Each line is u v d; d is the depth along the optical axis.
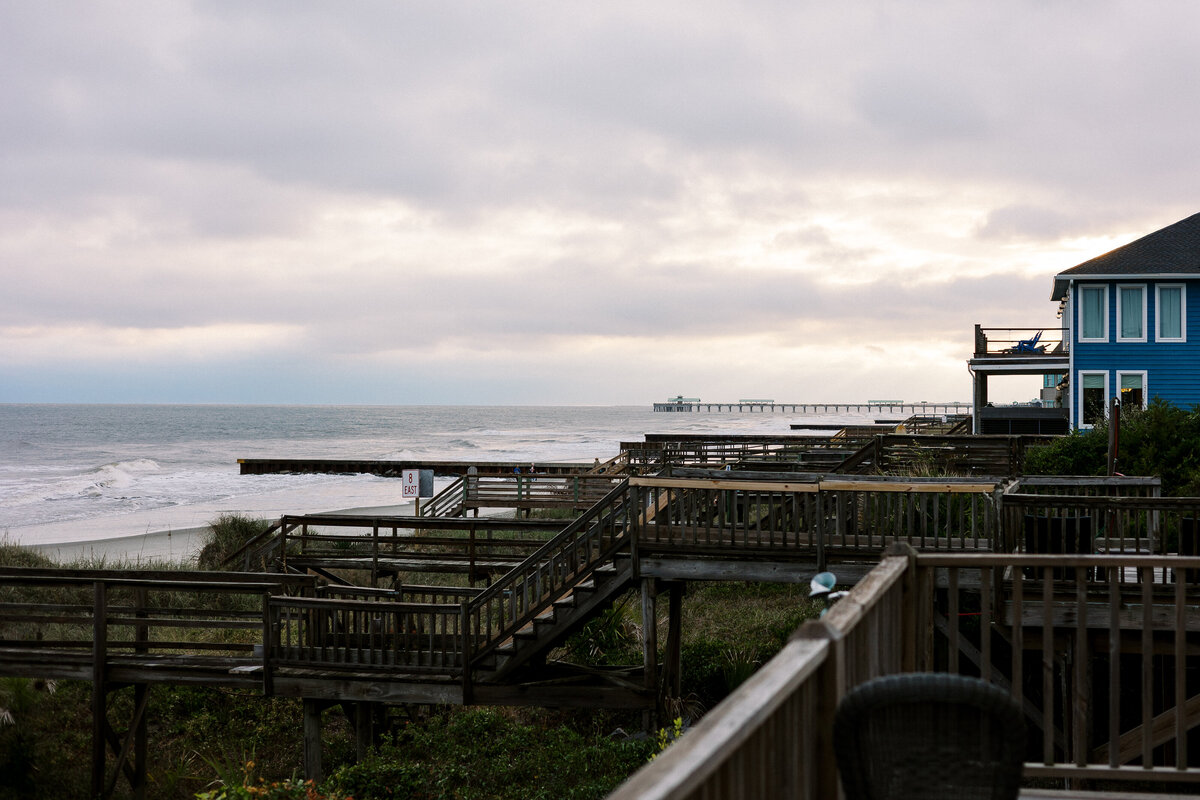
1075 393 30.83
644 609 13.88
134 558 32.66
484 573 17.58
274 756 14.92
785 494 13.51
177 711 16.22
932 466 22.20
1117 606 4.58
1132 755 10.26
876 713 2.79
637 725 15.25
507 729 12.20
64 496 59.00
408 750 13.31
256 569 18.48
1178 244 31.27
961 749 2.74
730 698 2.44
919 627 4.71
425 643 14.13
